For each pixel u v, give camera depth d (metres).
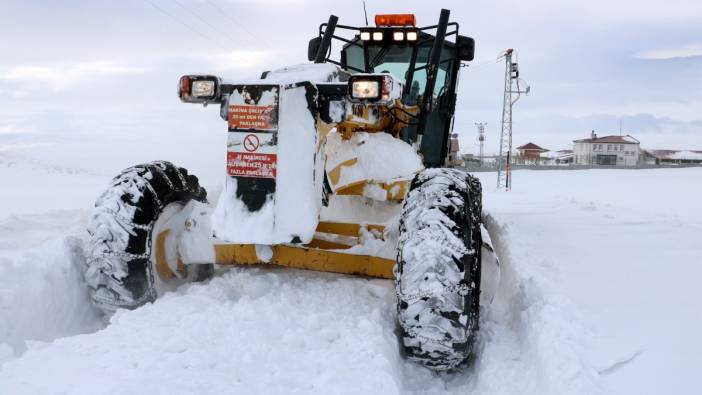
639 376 2.38
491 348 2.96
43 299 3.12
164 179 3.29
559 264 4.21
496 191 20.73
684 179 31.91
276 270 3.72
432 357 2.70
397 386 2.42
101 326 3.35
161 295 3.32
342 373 2.38
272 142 2.90
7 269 3.03
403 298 2.66
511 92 23.69
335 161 3.56
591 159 79.25
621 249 4.81
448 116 5.35
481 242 3.19
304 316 2.90
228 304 2.99
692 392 2.24
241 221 2.93
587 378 2.32
